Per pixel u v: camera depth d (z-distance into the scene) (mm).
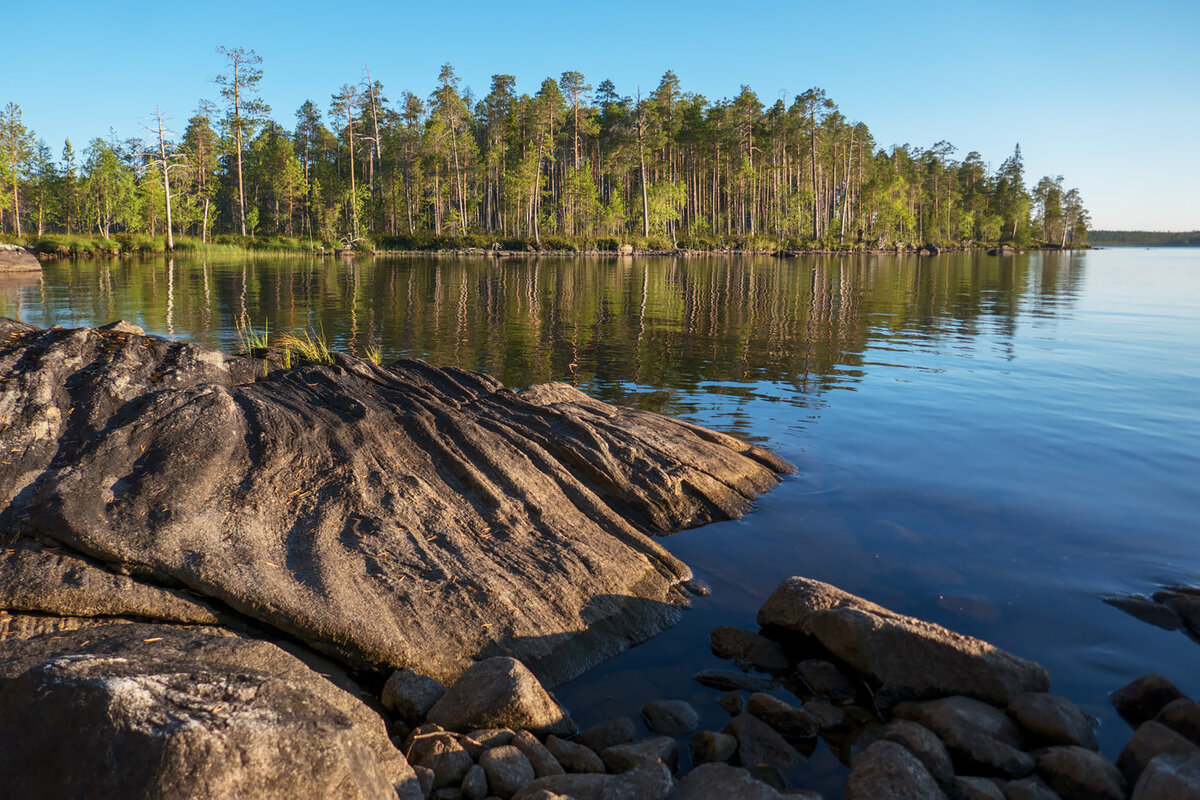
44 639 3699
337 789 2637
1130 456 8109
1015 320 20766
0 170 67000
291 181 73625
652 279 36344
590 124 80625
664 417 8258
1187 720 3461
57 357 6301
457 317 19500
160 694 2668
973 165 126875
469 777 3328
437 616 4516
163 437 5391
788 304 24625
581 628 4734
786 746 3740
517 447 6574
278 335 14070
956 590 5188
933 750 3428
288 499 5262
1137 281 40875
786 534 6227
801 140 83875
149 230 73688
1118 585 5223
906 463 7902
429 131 74312
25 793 2494
